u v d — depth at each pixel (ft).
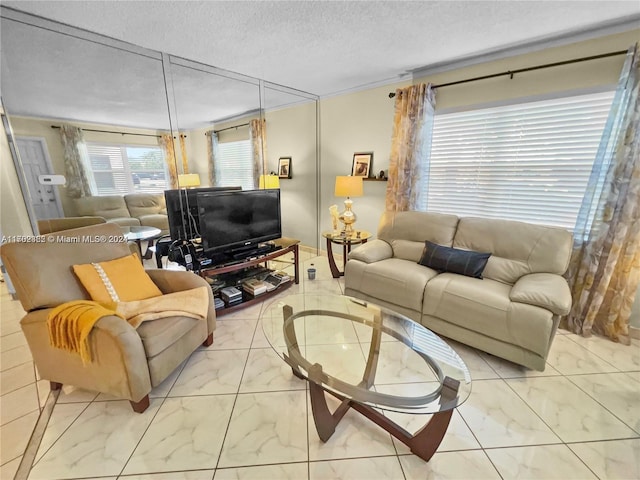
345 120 12.31
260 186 11.71
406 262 8.84
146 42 7.23
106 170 7.66
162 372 5.46
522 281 6.81
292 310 7.20
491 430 4.83
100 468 4.24
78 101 7.04
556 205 8.13
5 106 6.15
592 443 4.59
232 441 4.65
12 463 4.35
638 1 5.64
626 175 6.67
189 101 9.24
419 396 4.59
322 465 4.26
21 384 5.99
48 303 5.25
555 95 7.66
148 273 7.00
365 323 6.81
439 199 10.36
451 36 7.14
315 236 14.66
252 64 8.91
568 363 6.44
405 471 4.17
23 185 6.57
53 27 6.22
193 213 9.20
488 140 8.98
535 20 6.40
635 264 6.84
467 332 6.78
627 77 6.48
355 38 7.16
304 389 5.77
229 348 7.11
